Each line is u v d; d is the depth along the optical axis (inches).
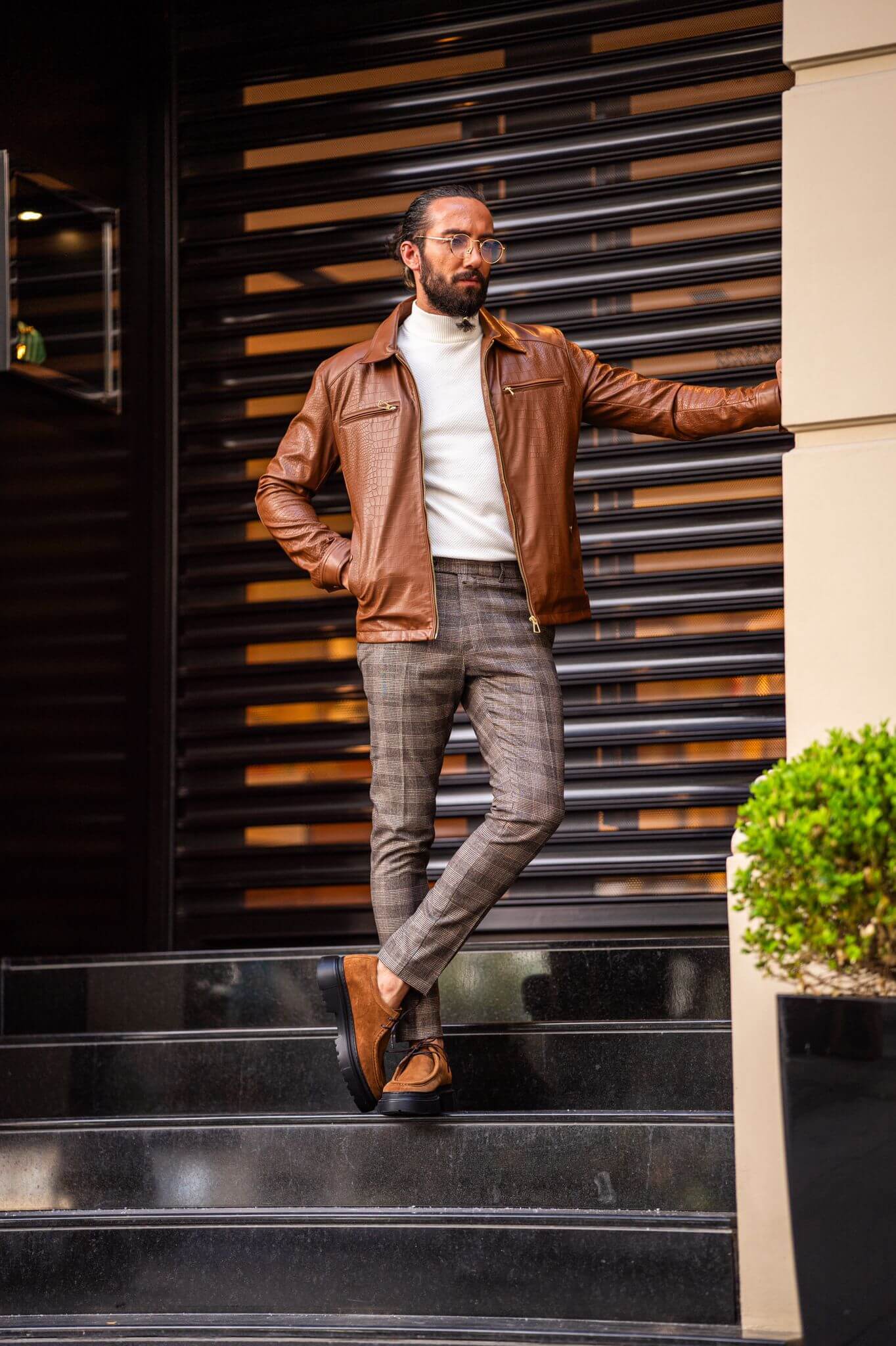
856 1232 139.6
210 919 274.7
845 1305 139.3
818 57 176.6
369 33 280.5
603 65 268.5
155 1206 186.5
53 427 257.4
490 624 184.1
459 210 184.1
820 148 175.9
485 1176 177.6
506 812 179.0
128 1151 188.4
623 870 255.0
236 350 285.3
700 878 253.0
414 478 184.2
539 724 182.7
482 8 275.0
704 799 253.6
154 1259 177.2
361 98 280.8
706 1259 162.1
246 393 282.7
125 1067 208.1
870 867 137.3
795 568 173.0
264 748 274.4
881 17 174.1
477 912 180.5
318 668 273.7
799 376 174.4
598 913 255.8
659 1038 190.7
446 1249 169.9
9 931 241.6
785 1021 143.9
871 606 169.9
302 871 270.7
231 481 282.2
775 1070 161.5
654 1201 172.9
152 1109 206.7
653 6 265.4
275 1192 183.3
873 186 173.8
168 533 284.4
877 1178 139.3
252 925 272.4
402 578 183.3
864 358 172.2
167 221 288.8
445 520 185.2
